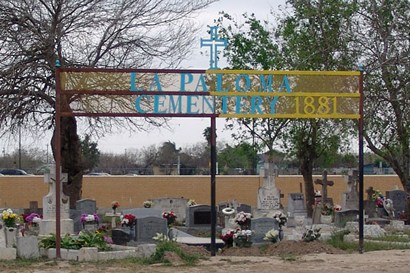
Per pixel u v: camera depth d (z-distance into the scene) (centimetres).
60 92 1858
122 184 4550
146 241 2228
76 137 3303
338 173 5353
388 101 3225
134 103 1880
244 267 1709
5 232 1917
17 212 3834
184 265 1745
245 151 3919
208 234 2845
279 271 1641
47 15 3072
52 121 3181
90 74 1861
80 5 3089
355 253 1959
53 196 2636
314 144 3631
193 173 6394
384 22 3297
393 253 1947
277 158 5084
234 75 1886
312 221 3119
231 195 4572
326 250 1992
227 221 2867
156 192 4572
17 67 2970
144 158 8931
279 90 1894
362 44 3278
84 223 2764
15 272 1650
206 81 1881
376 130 3250
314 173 5481
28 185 4447
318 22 3406
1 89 3005
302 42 3453
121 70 1861
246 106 1886
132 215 2300
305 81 1900
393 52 3247
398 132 3238
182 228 2928
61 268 1705
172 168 6669
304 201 4088
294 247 2027
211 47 1914
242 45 3909
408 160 3316
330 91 1908
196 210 3028
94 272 1650
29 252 1869
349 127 3281
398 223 3016
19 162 7281
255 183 4584
